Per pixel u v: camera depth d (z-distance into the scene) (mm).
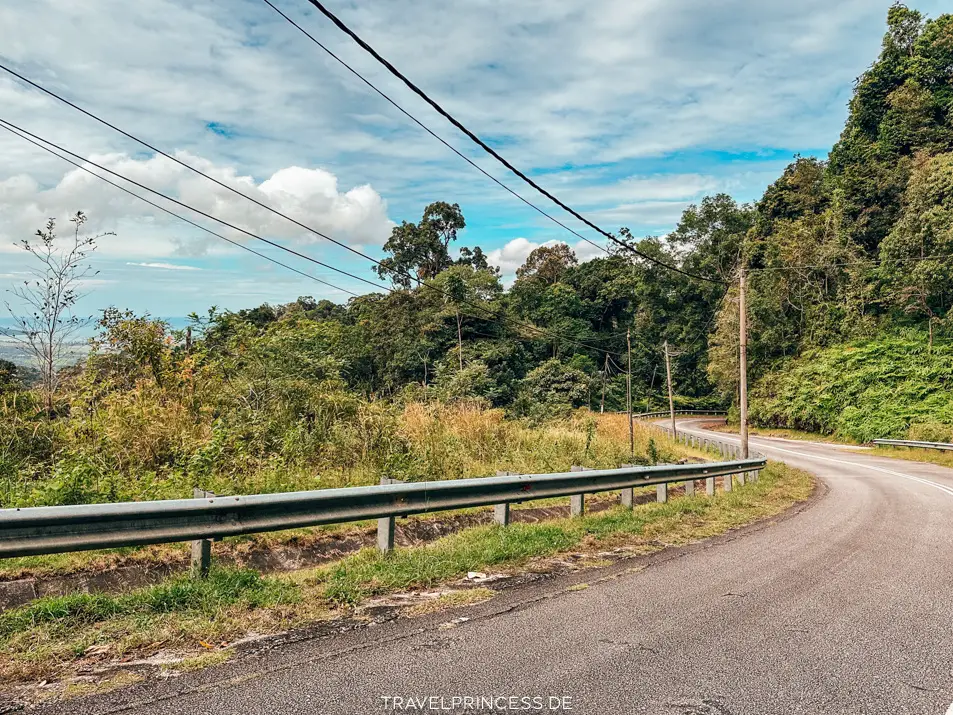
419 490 6754
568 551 7543
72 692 3381
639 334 88875
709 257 89312
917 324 48781
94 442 9148
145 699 3322
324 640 4285
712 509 11320
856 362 49031
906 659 4246
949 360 43688
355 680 3635
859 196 58062
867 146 63875
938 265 44250
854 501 14375
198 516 5090
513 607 5199
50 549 4270
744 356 23375
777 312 61875
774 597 5750
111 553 6254
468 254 96500
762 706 3477
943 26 59281
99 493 7301
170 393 11258
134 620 4371
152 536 4766
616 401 73938
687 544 8344
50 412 10281
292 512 5695
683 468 12195
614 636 4535
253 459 9789
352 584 5465
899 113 58969
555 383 62188
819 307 57531
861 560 7605
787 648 4402
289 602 4980
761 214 80125
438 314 62000
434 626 4652
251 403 12398
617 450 20062
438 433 14125
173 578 5395
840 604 5570
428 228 92375
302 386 12914
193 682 3545
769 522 10664
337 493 5980
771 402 55781
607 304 93000
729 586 6125
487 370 52594
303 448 10773
